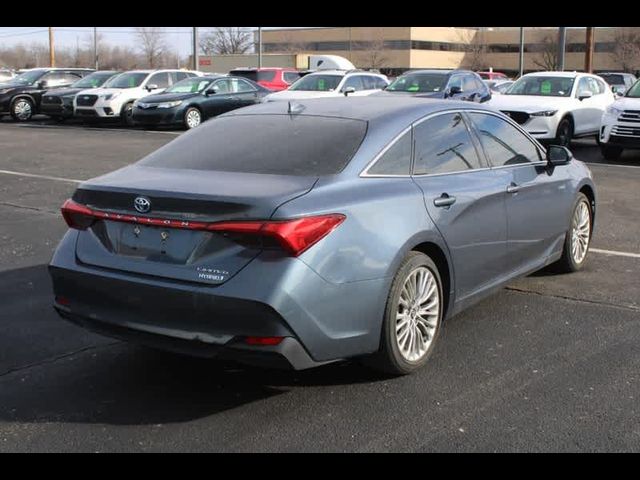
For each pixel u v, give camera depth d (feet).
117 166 43.80
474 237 15.92
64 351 15.88
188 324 12.32
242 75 89.86
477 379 14.32
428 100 16.97
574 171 21.04
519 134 19.07
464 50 300.81
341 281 12.55
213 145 15.25
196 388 14.05
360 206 13.11
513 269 17.98
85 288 13.44
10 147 53.83
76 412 13.08
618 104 46.83
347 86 63.62
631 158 49.39
